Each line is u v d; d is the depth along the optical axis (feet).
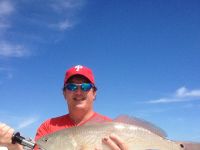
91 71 3.88
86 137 2.83
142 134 2.81
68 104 3.77
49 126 3.72
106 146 2.75
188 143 2.83
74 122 3.73
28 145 2.58
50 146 2.93
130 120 2.84
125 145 2.72
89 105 3.76
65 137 2.90
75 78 3.76
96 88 3.88
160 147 2.82
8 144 2.59
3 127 2.59
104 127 2.81
